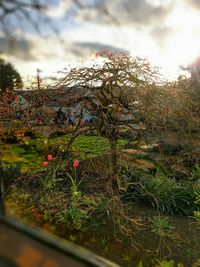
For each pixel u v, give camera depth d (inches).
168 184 252.8
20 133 201.0
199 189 252.7
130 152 279.3
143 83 224.8
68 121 249.9
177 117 243.0
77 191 231.5
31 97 231.0
